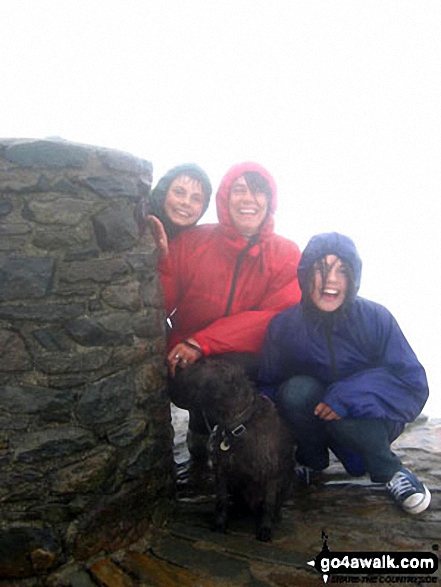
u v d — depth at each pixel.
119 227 2.52
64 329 2.37
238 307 3.30
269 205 3.24
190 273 3.28
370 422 2.86
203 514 2.91
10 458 2.28
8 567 2.27
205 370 2.62
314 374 3.08
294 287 3.29
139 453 2.63
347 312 2.90
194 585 2.26
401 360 2.88
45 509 2.31
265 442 2.63
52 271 2.35
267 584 2.26
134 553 2.52
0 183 2.28
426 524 2.75
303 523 2.79
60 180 2.36
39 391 2.33
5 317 2.29
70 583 2.29
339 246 2.82
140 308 2.65
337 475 3.38
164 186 3.29
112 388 2.50
